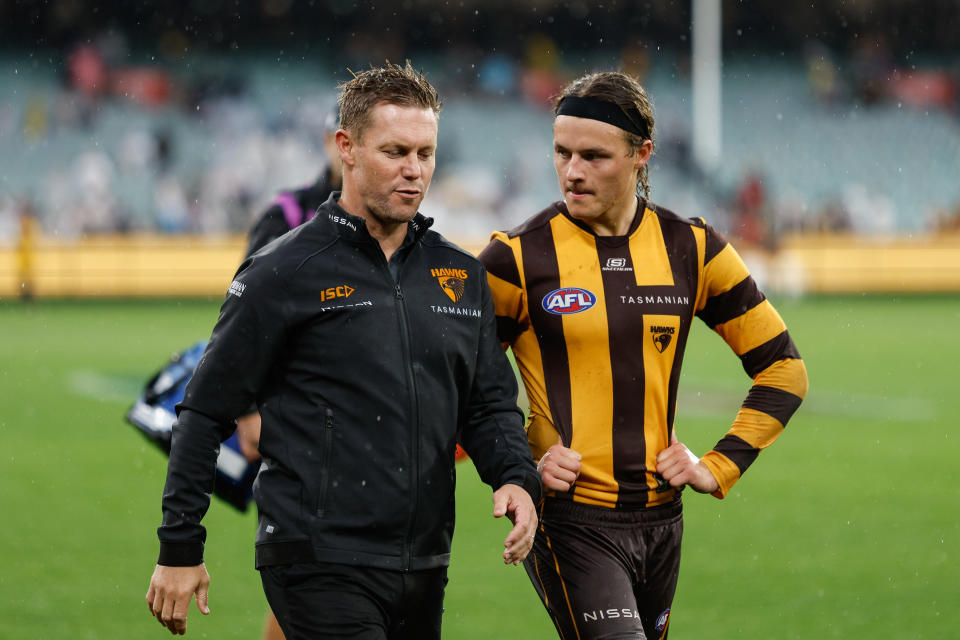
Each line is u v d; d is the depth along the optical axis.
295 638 10.07
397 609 10.26
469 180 101.25
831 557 22.33
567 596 11.43
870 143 111.19
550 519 11.59
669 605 12.19
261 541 10.22
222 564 21.81
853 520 25.50
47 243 88.06
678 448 11.69
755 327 12.16
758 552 22.80
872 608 18.91
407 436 10.23
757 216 92.25
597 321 11.60
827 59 116.62
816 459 32.94
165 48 109.38
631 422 11.65
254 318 10.16
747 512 26.48
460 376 10.74
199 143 100.88
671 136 107.06
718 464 11.82
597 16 114.25
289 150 101.44
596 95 11.23
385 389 10.20
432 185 98.69
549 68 115.00
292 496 10.12
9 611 18.64
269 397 10.43
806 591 19.98
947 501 27.38
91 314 75.12
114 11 108.62
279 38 112.81
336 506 10.06
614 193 11.41
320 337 10.20
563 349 11.69
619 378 11.62
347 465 10.09
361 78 10.49
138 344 58.91
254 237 14.17
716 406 41.28
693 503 27.62
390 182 10.27
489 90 111.06
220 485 13.63
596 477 11.49
